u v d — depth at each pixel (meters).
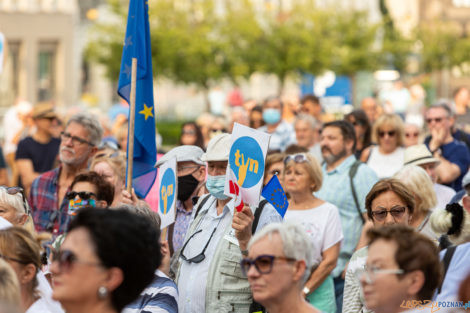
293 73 58.88
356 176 13.95
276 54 57.97
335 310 12.34
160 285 9.21
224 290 9.66
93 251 6.39
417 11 87.44
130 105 11.70
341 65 59.97
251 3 58.06
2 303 5.90
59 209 13.54
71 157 13.91
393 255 7.01
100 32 56.88
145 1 12.41
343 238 12.88
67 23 58.06
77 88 60.16
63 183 14.05
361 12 60.97
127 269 6.48
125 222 6.53
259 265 7.09
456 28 70.69
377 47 66.00
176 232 11.76
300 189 12.51
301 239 7.16
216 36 57.41
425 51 66.62
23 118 26.19
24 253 8.18
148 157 12.43
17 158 19.12
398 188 10.11
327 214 12.45
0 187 10.88
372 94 63.19
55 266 6.52
